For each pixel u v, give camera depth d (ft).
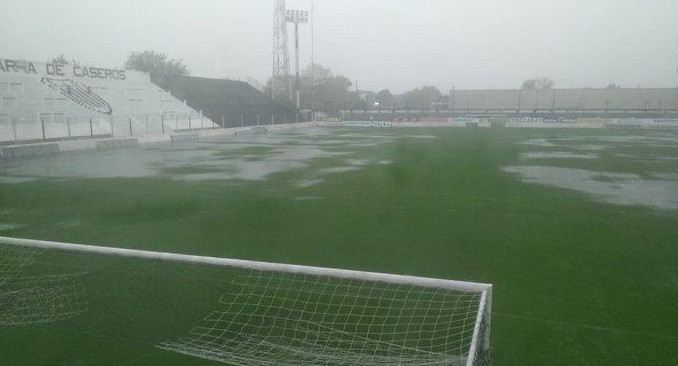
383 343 14.79
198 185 47.52
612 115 178.91
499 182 49.65
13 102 91.25
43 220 32.78
